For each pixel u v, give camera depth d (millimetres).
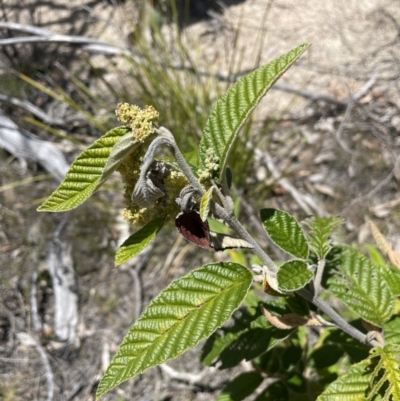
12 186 3895
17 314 3471
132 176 996
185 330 1050
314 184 3869
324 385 1813
